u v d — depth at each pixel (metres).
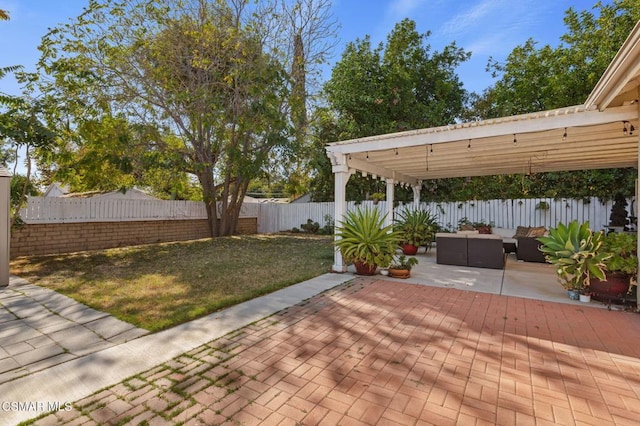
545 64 12.88
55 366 2.71
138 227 11.17
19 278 5.88
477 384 2.48
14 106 7.21
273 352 2.99
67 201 9.23
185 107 10.88
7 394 2.30
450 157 7.55
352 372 2.64
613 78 3.69
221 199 14.83
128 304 4.34
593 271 4.47
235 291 5.02
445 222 12.58
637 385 2.48
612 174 10.45
